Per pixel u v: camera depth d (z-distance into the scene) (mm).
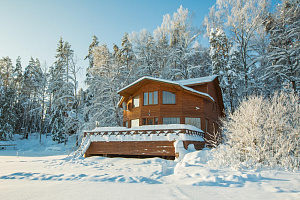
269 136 9227
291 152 9453
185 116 20812
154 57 38781
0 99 46094
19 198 4953
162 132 15852
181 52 37438
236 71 30641
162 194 5168
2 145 36562
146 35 37500
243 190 5371
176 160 14047
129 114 24141
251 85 30531
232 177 6473
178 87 20062
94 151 18000
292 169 7555
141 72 35562
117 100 31859
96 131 18422
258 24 30734
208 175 7074
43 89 44188
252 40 33125
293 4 27719
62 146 37375
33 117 57750
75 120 32656
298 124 9719
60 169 10859
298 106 10633
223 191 5340
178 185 6223
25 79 52781
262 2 30219
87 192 5441
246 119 9875
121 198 4859
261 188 5488
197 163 10219
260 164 8312
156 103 21391
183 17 37062
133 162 13875
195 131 17516
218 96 28328
